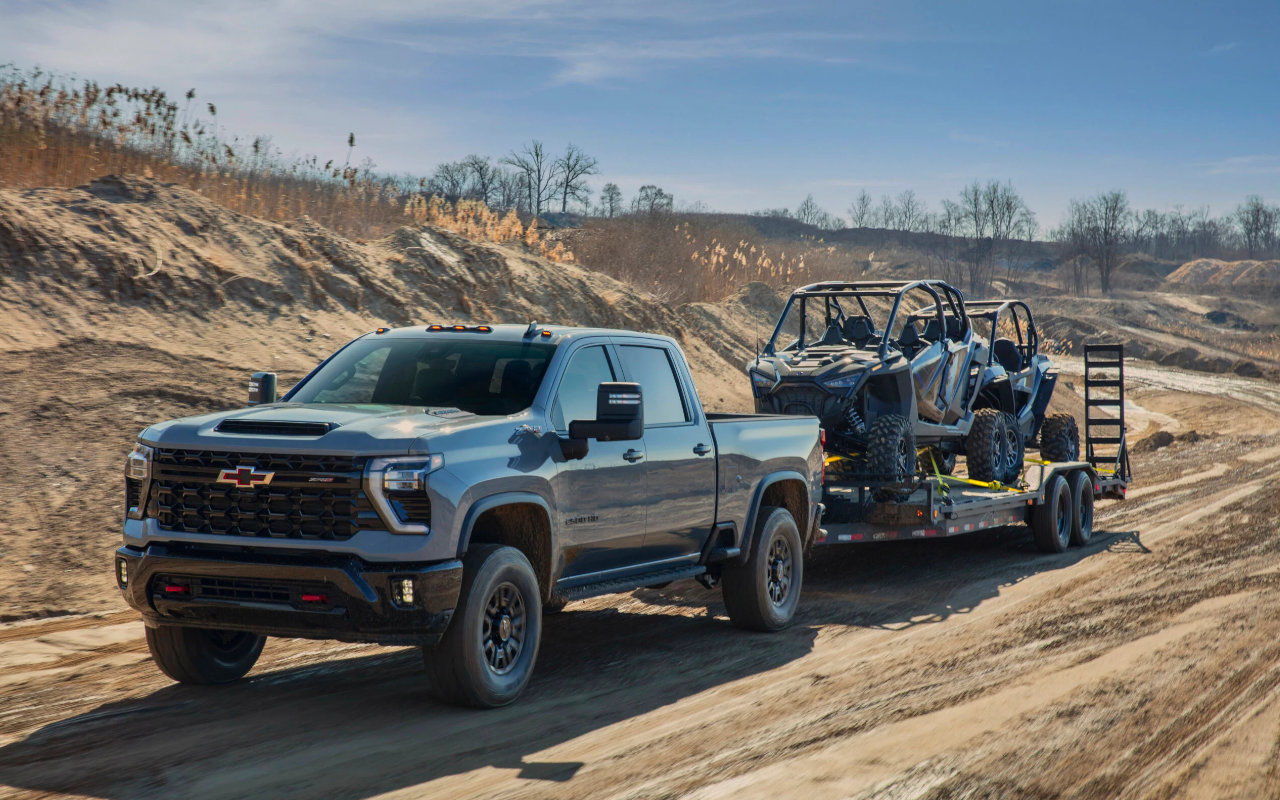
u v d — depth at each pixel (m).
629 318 25.62
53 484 10.31
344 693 6.24
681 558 7.54
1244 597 9.51
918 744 5.49
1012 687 6.63
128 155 19.64
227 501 5.57
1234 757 5.33
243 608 5.51
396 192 25.30
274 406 6.38
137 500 5.86
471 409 6.44
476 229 25.72
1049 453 15.43
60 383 12.28
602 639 8.03
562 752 5.27
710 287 35.19
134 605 5.75
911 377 12.25
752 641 8.02
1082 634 8.17
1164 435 29.95
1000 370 14.55
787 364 12.42
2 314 13.43
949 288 13.72
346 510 5.42
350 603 5.36
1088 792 4.84
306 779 4.78
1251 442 28.23
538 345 6.88
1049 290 167.50
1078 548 13.05
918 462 14.24
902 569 11.63
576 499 6.43
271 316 16.91
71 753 5.08
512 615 6.09
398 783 4.76
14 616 7.93
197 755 5.08
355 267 19.62
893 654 7.59
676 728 5.71
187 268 16.47
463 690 5.80
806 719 5.92
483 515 6.02
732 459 7.90
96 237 15.80
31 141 17.92
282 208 21.22
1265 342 100.56
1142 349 84.50
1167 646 7.70
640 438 6.36
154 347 14.15
